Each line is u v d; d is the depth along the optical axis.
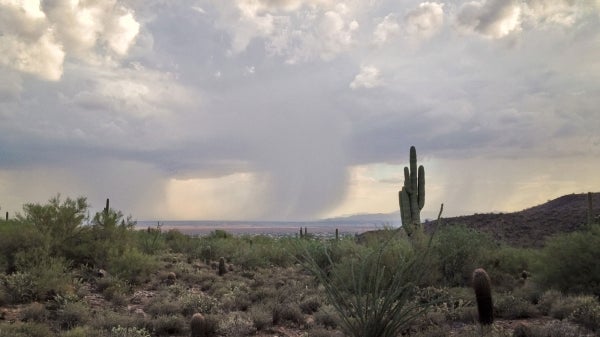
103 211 19.42
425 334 9.66
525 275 18.20
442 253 16.78
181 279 18.61
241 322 10.98
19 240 16.25
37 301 12.59
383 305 7.77
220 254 26.48
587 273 13.86
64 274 14.45
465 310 11.55
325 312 11.35
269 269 22.75
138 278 16.88
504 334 9.20
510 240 51.72
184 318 11.97
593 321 10.52
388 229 19.31
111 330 9.98
